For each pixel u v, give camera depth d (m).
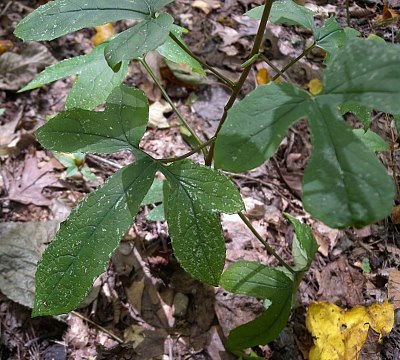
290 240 0.37
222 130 0.17
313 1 0.52
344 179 0.16
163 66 0.45
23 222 0.35
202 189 0.22
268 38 0.49
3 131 0.40
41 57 0.45
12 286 0.31
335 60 0.17
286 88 0.17
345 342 0.30
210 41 0.49
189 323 0.32
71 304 0.21
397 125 0.27
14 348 0.30
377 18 0.49
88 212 0.21
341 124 0.16
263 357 0.31
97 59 0.27
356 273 0.35
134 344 0.31
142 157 0.23
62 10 0.21
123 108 0.23
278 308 0.28
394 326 0.32
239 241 0.36
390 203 0.15
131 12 0.21
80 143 0.23
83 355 0.30
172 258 0.34
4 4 0.49
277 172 0.41
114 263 0.34
